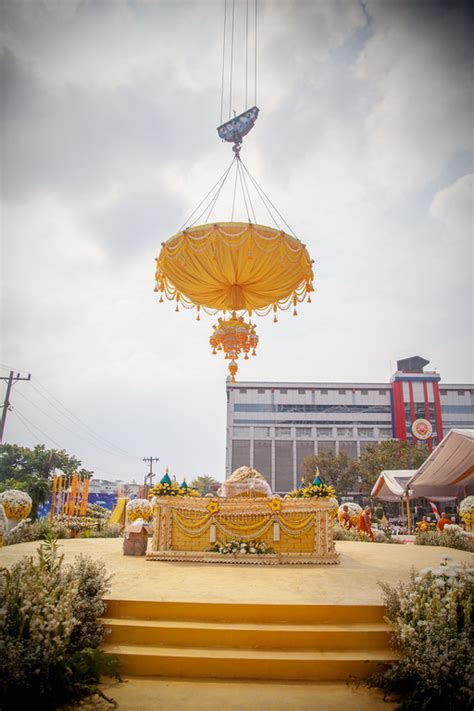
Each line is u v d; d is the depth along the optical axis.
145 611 4.99
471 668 3.68
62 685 3.80
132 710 3.71
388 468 50.97
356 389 68.75
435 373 65.56
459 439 17.70
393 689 4.07
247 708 3.77
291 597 5.35
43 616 4.00
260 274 9.61
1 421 16.91
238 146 10.47
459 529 13.66
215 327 10.53
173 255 9.45
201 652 4.49
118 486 50.88
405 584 6.04
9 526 11.19
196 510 8.46
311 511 8.36
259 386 69.62
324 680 4.30
